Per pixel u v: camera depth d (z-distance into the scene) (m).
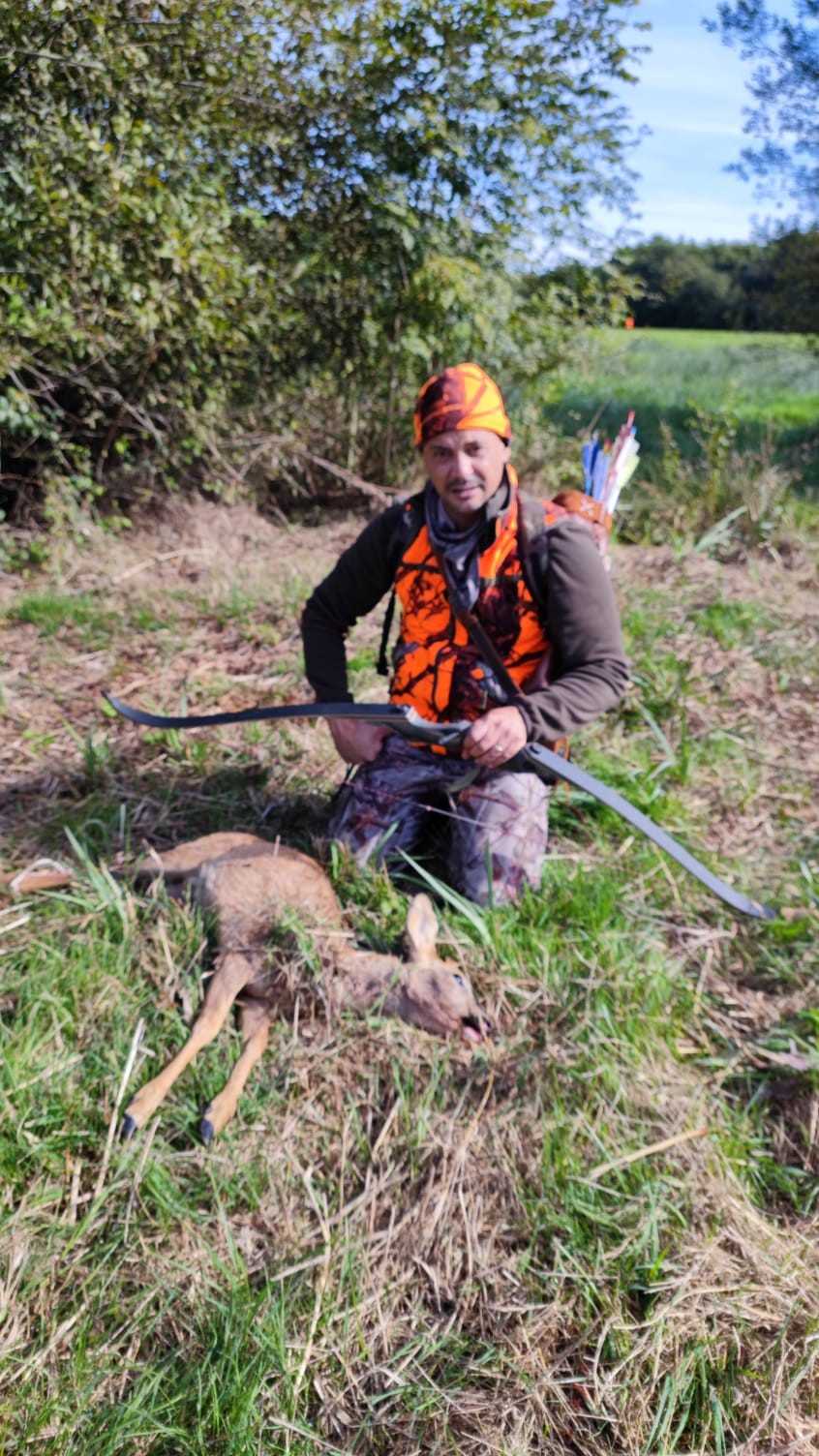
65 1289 2.20
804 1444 2.00
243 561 6.38
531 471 8.16
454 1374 2.11
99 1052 2.63
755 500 7.20
